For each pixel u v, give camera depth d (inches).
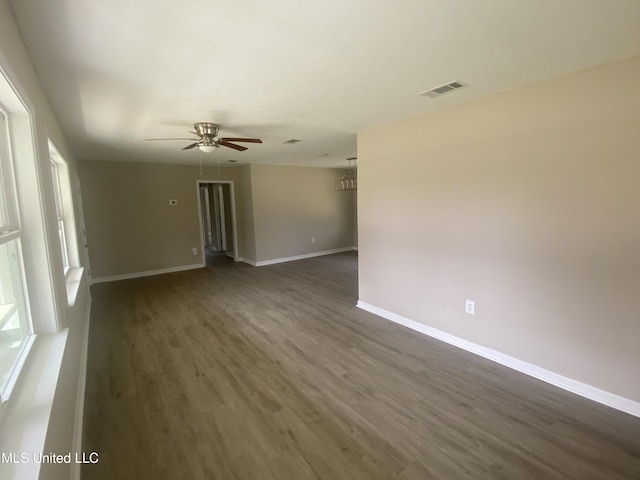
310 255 324.8
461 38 69.8
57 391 58.6
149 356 123.6
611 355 88.7
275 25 62.8
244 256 307.6
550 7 58.7
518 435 79.7
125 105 107.3
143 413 90.3
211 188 379.2
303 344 132.1
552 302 98.9
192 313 170.2
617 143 83.7
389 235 150.7
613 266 86.7
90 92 94.5
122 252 245.6
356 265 285.3
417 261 139.0
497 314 113.0
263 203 287.7
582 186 90.3
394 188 145.1
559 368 99.0
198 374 110.4
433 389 99.7
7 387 56.1
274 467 71.6
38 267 75.5
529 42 72.2
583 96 88.0
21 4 53.4
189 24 61.7
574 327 94.9
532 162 99.4
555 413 87.4
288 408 91.8
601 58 81.2
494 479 67.4
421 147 131.0
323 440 79.4
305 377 107.7
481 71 88.0
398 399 95.0
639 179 81.2
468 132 114.5
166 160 241.3
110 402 95.3
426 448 76.3
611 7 59.2
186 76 85.9
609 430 80.6
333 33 66.5
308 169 314.3
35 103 76.1
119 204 242.2
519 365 108.5
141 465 72.5
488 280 114.3
